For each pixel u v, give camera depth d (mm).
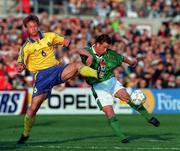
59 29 87500
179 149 36344
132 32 91625
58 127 55875
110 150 35938
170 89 74625
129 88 74375
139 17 100562
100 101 39500
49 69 38281
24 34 82500
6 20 89500
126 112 73438
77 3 101500
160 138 44156
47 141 42094
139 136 46062
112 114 39375
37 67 38406
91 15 100688
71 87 74875
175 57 87375
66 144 39656
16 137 45906
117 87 39781
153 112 74062
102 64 39375
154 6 101750
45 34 38562
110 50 40188
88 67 36875
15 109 71625
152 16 101438
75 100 72438
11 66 77625
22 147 37719
